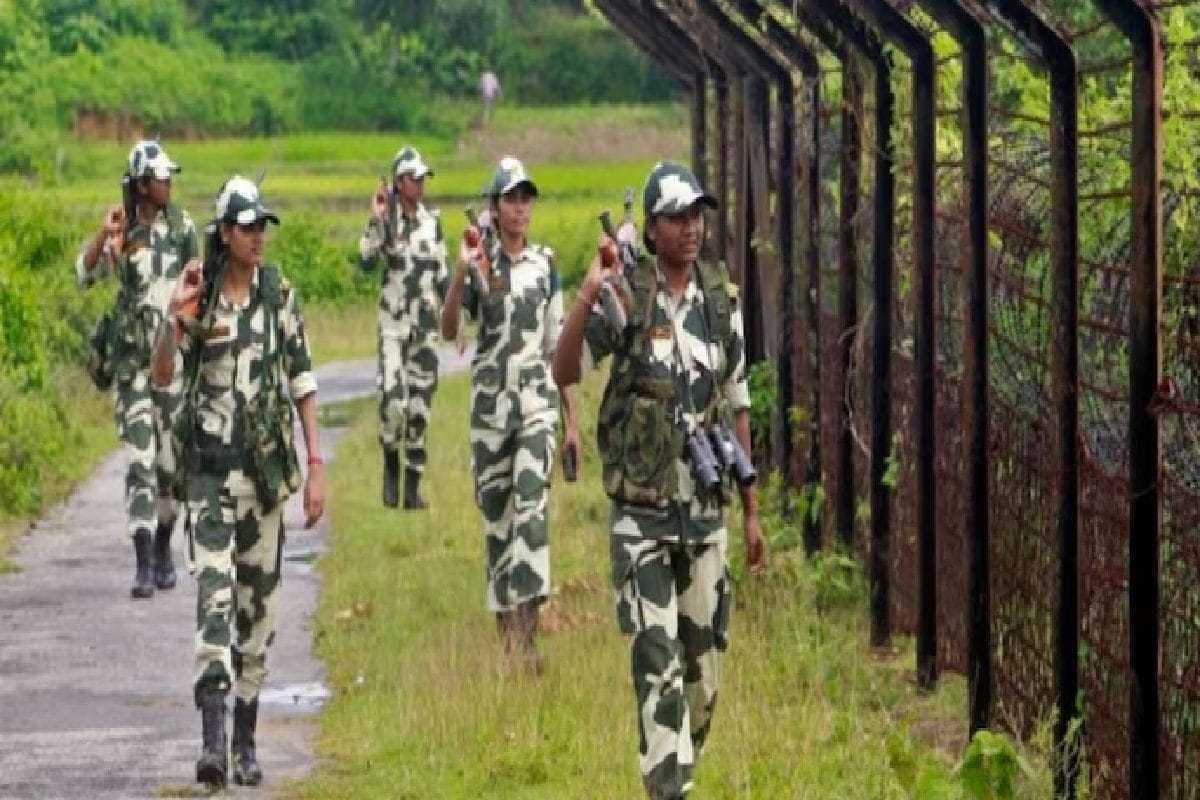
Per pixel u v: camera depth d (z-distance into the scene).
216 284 19.31
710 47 34.81
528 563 23.44
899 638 24.42
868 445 24.70
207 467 19.19
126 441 28.70
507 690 21.56
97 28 156.50
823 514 28.22
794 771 18.38
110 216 28.14
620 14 40.25
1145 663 14.92
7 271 39.75
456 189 118.06
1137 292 14.80
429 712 21.12
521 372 24.00
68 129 147.38
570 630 25.00
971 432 19.42
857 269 25.95
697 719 17.33
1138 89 14.77
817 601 25.27
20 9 153.62
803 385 29.83
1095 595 17.02
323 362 63.62
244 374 19.27
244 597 19.53
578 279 82.75
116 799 18.91
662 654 16.64
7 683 23.72
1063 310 16.59
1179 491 15.05
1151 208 14.75
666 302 16.83
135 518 28.66
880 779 17.84
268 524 19.48
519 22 174.88
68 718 22.06
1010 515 19.61
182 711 22.36
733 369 17.16
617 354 16.81
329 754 20.48
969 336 19.42
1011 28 16.58
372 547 31.66
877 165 23.70
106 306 48.78
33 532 33.88
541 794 18.61
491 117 156.25
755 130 32.88
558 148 148.12
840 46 25.59
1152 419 14.83
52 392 42.41
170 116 152.38
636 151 148.38
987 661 19.41
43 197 51.16
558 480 37.12
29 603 28.33
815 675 21.64
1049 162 18.09
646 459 16.67
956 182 22.50
